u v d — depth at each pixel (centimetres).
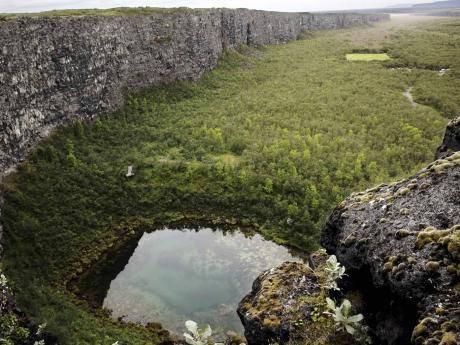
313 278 945
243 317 933
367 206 847
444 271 621
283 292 916
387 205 806
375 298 766
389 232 747
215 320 1515
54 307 1483
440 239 659
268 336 844
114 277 1759
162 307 1582
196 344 691
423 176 817
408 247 695
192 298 1630
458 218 696
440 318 571
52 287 1653
